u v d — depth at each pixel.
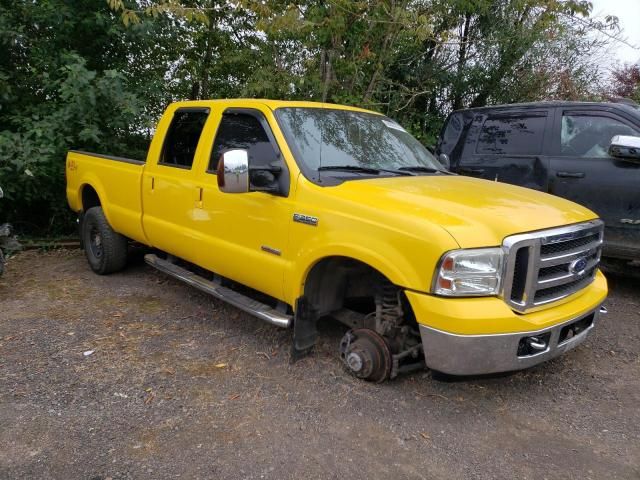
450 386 3.80
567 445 3.19
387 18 8.08
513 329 3.12
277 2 7.97
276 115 4.17
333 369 4.01
